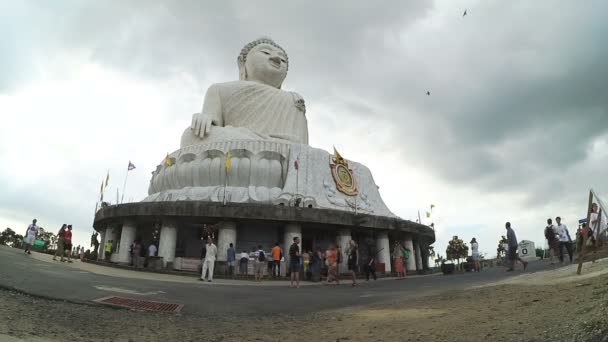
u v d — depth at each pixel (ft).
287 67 138.41
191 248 93.20
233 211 82.79
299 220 85.40
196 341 24.76
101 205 108.88
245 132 110.42
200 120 110.32
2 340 19.13
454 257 179.52
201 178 98.84
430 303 33.60
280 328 28.91
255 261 75.15
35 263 57.06
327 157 106.32
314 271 74.33
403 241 104.27
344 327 27.68
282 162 101.60
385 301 39.04
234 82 124.77
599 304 21.21
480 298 32.37
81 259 92.48
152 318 30.14
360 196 110.01
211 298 42.32
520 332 20.25
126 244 88.89
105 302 33.45
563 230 60.18
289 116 120.67
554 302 25.12
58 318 26.17
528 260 106.42
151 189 111.65
